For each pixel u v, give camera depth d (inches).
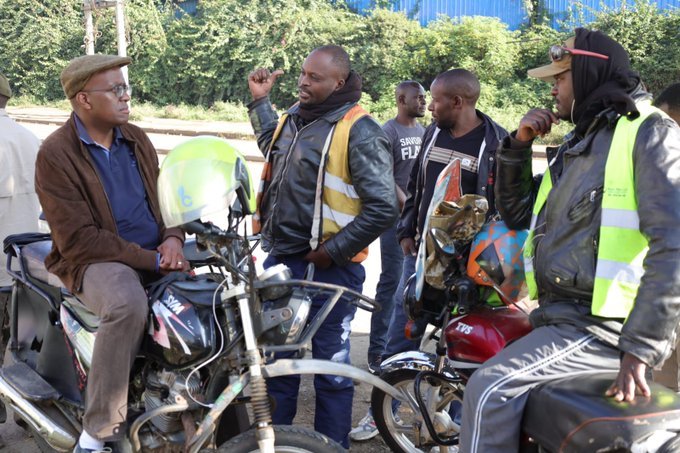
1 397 144.9
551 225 108.0
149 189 136.9
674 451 88.7
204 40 1149.7
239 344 117.3
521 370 102.7
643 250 99.0
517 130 120.2
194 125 931.3
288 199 147.1
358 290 152.2
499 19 1049.5
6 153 173.6
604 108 103.2
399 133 207.9
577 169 105.2
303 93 145.9
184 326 116.6
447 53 991.0
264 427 108.2
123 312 117.4
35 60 1259.8
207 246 114.7
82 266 124.8
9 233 175.5
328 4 1156.5
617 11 945.5
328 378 147.3
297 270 149.9
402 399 125.7
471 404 104.3
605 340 101.8
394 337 177.5
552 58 109.0
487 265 126.3
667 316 91.1
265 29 1107.9
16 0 1262.3
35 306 149.4
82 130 130.2
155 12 1172.5
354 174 142.7
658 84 890.7
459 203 129.1
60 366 138.2
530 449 104.7
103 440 119.3
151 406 123.3
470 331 127.8
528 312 132.2
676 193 93.5
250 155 629.3
